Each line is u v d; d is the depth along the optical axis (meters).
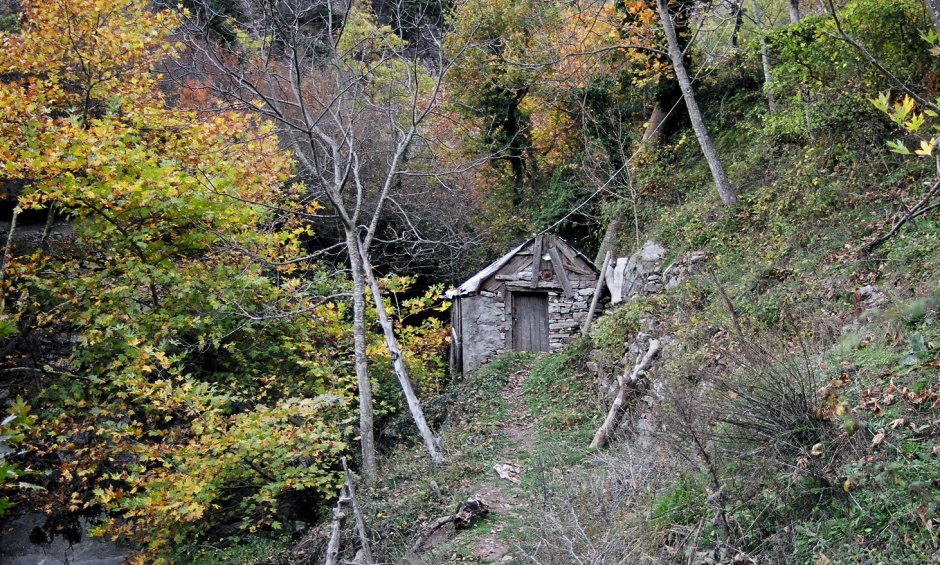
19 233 18.70
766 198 13.66
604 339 13.73
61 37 13.93
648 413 8.99
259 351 14.12
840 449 5.52
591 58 21.31
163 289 14.08
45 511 11.63
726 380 6.63
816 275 9.91
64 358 13.16
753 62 19.62
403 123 21.38
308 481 11.20
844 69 11.77
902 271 8.16
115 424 11.74
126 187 12.05
